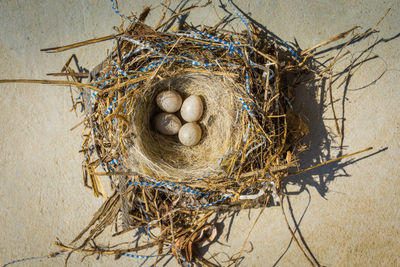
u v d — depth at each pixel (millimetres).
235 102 419
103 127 416
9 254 459
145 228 450
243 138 416
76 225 460
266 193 433
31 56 455
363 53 455
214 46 415
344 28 453
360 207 462
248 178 418
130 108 410
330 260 461
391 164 460
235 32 428
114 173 403
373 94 457
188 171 421
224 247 462
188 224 449
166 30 450
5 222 459
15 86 456
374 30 454
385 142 458
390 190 461
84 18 453
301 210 461
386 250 461
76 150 458
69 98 457
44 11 453
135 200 431
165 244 454
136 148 408
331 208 460
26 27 453
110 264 462
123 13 452
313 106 455
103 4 452
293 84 449
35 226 459
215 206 433
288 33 453
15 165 459
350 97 457
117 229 459
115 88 400
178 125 448
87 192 459
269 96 420
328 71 454
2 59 454
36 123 458
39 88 457
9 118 458
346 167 460
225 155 418
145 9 430
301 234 463
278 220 461
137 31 413
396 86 457
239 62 416
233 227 462
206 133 452
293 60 448
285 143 433
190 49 416
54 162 459
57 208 460
